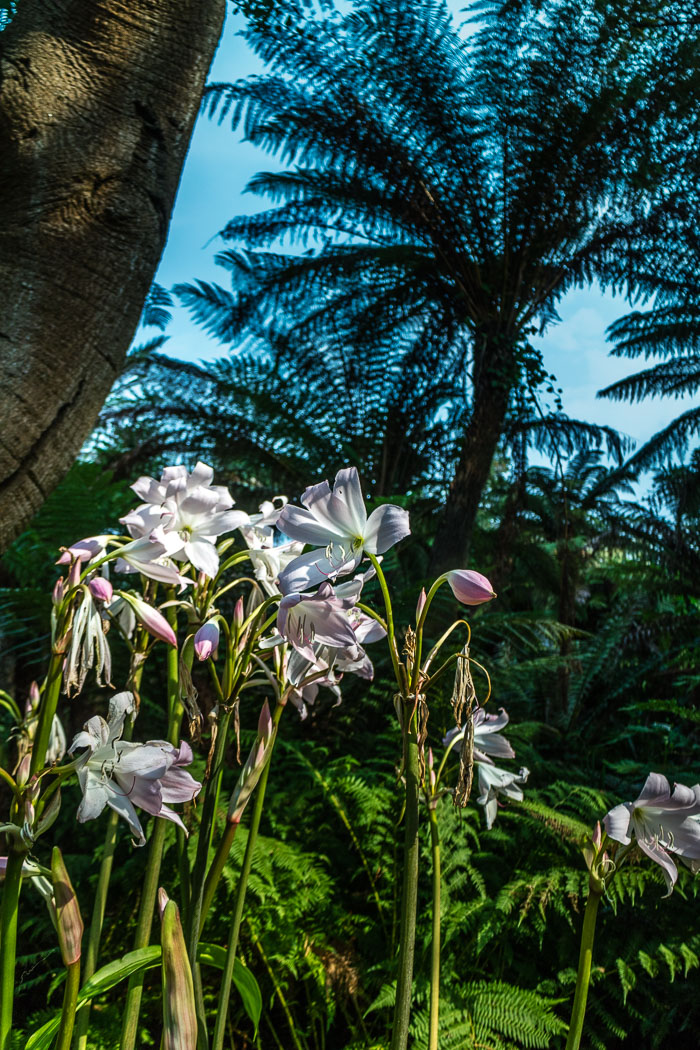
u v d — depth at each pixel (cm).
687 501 778
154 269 158
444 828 235
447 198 614
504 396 570
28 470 136
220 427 638
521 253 607
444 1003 197
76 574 87
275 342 733
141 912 102
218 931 203
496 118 591
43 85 145
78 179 145
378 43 580
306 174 658
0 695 88
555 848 255
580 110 551
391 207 639
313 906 222
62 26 150
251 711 343
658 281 686
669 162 600
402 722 96
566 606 629
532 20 583
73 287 141
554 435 664
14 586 401
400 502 476
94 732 81
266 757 96
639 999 238
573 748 456
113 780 83
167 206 160
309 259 699
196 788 87
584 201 609
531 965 236
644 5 532
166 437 631
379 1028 217
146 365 657
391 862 240
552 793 286
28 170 142
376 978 218
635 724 482
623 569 684
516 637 462
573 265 659
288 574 93
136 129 153
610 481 1006
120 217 148
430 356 729
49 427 137
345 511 96
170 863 214
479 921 228
